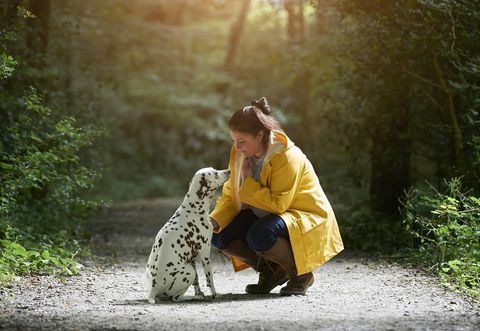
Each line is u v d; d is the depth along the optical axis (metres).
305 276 8.69
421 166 19.38
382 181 15.57
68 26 16.84
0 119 12.71
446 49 11.51
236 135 8.27
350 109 15.47
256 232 8.20
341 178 17.58
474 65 10.85
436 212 10.29
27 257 10.21
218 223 8.70
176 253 8.20
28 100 11.92
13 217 12.04
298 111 29.69
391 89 13.62
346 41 13.83
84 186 12.43
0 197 11.06
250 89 35.38
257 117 8.23
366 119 14.95
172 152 37.88
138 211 23.97
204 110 37.66
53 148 11.95
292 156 8.35
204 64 38.06
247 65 36.09
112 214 22.55
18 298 8.36
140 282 9.91
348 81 14.70
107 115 26.73
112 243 14.98
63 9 16.25
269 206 8.24
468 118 11.36
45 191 14.49
